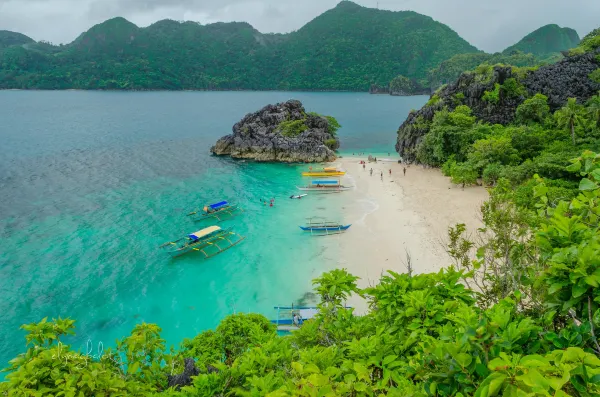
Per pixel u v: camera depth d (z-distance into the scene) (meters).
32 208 63.25
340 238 50.53
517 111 81.56
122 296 39.75
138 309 37.78
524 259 11.84
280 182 78.56
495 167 63.16
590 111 70.00
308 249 48.06
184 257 47.12
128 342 13.70
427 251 44.88
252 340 19.48
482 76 92.19
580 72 87.12
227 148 105.31
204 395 10.48
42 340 11.04
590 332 6.06
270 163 96.06
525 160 66.19
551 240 7.81
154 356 14.82
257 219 58.50
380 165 90.25
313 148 96.25
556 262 6.96
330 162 95.31
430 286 10.17
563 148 63.41
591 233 7.27
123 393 10.04
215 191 72.75
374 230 52.25
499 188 16.64
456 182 66.25
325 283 13.18
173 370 15.59
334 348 9.55
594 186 8.32
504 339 5.85
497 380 4.91
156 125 160.88
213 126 160.50
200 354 20.33
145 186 75.69
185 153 107.00
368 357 8.83
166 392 11.15
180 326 35.28
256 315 23.25
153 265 45.47
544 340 6.53
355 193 69.44
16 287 41.16
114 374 11.28
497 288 11.55
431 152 82.31
